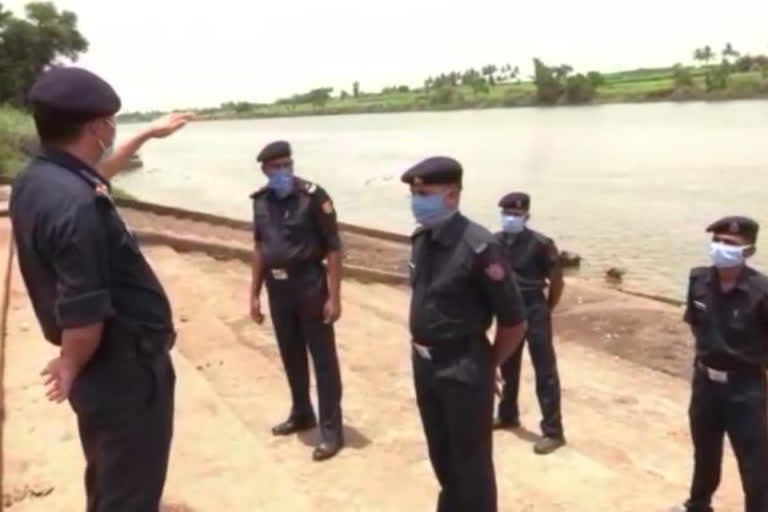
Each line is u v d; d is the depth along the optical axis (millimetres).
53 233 2559
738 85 162000
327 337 6008
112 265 2723
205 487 4785
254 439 5477
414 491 5434
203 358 7969
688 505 5543
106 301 2619
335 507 5207
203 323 9102
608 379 9352
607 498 5781
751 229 4988
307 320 5988
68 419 5562
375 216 32125
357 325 10195
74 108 2615
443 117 192500
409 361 8695
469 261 4164
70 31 65750
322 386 6023
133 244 2795
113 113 2725
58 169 2629
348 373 8211
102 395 2803
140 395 2848
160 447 2957
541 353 6773
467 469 4355
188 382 6461
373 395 7504
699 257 21953
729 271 5066
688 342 11180
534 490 5910
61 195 2576
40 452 5062
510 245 6777
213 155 86188
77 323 2562
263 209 6043
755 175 41562
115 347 2783
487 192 39125
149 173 58094
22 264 2730
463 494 4387
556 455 6621
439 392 4316
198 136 176125
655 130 86500
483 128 118688
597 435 7324
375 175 50375
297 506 4605
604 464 6559
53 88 2611
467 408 4277
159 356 2898
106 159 3297
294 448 6160
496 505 4449
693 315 5258
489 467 4391
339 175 51406
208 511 4520
